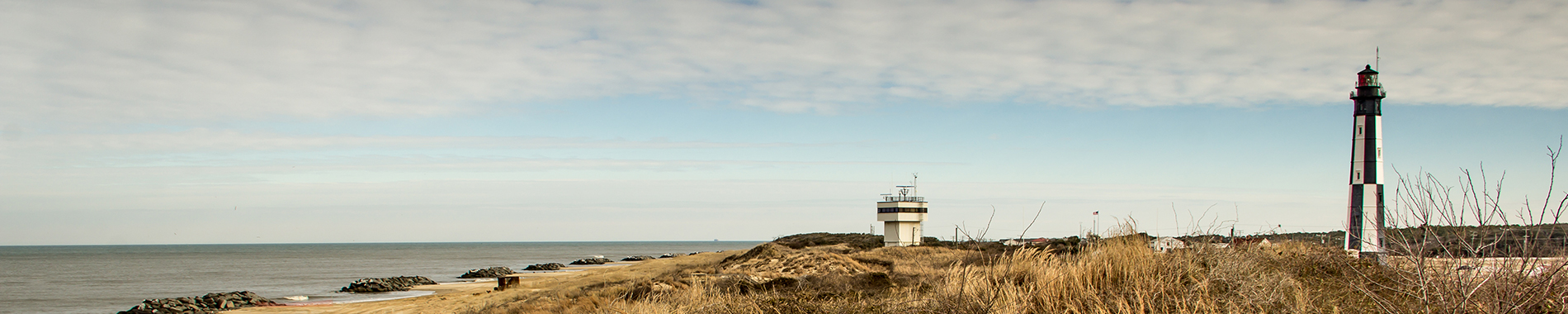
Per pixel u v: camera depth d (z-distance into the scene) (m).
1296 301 7.65
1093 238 10.57
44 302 58.31
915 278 12.96
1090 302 8.06
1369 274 8.05
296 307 46.22
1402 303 7.16
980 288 8.51
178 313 45.88
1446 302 6.43
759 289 15.20
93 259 172.50
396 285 65.62
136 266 131.25
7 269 122.38
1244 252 10.29
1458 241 6.60
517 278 50.44
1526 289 6.13
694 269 33.44
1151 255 9.81
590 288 28.64
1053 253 10.71
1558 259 6.05
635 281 25.53
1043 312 8.07
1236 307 7.36
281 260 160.75
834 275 15.10
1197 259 9.52
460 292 52.75
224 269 119.44
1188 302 7.61
